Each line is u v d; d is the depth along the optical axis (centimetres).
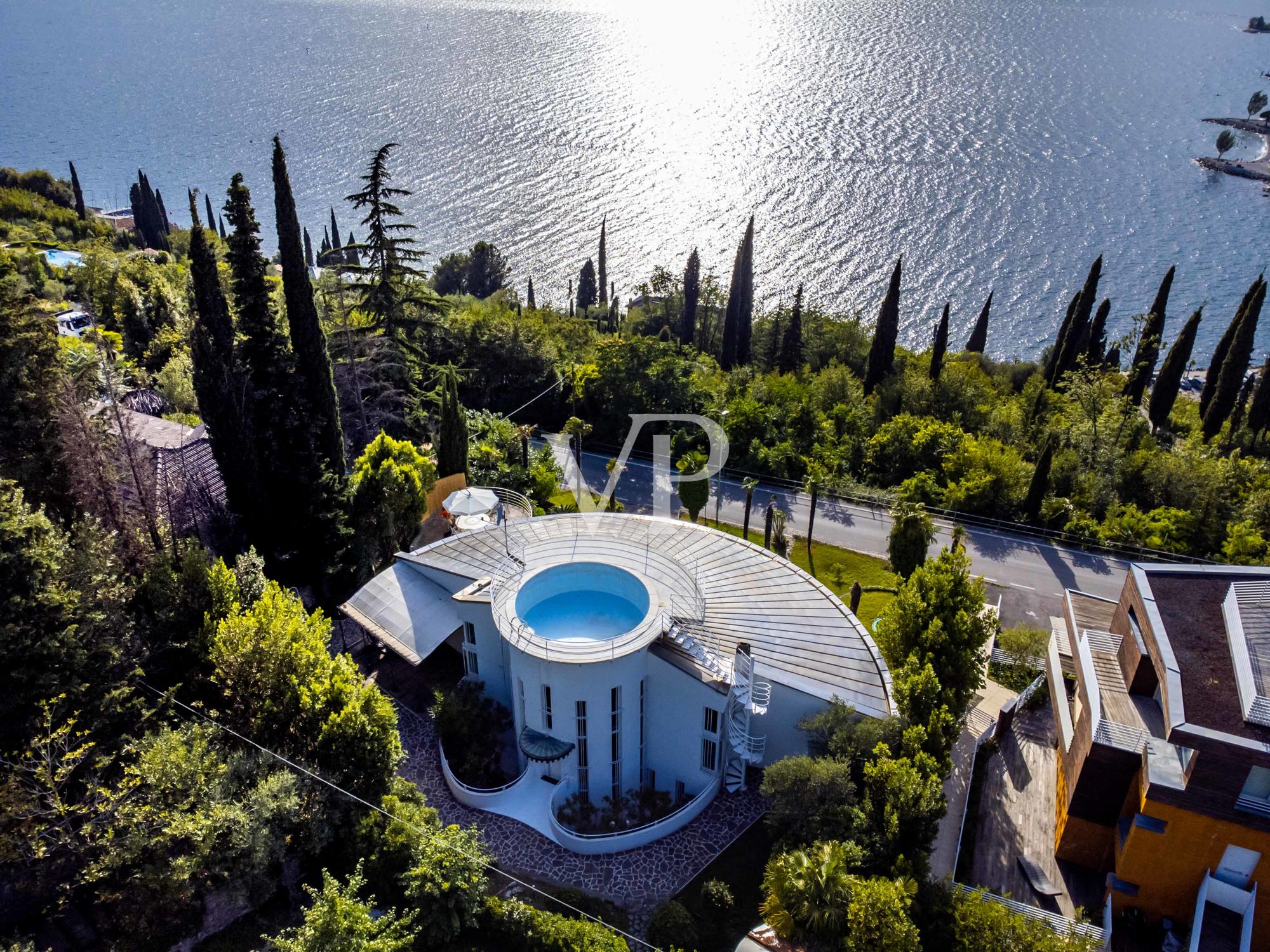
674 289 10531
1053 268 14488
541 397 7069
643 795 3234
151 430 4609
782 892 2366
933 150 19650
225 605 3159
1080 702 3123
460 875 2438
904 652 3462
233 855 2362
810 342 9406
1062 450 6512
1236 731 2306
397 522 4247
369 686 2942
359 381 5322
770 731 3225
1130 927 2573
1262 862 2397
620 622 3288
